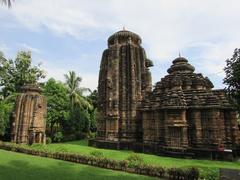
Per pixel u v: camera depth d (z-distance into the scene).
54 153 20.95
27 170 15.14
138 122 29.72
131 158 17.23
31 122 31.88
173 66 29.00
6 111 33.75
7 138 33.97
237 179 11.71
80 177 13.62
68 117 42.38
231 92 12.91
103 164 17.27
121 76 31.75
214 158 21.30
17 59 42.81
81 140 43.25
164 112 25.52
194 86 26.16
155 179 13.70
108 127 30.73
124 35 33.25
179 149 22.58
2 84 41.66
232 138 23.89
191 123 24.05
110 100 31.20
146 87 32.41
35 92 33.69
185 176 13.05
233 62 12.81
